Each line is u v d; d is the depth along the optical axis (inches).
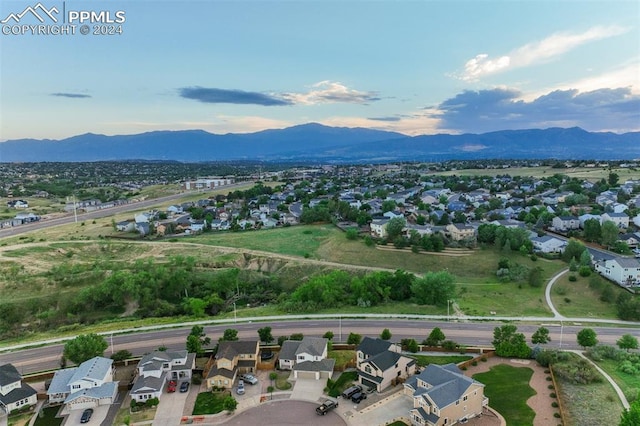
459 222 6929.1
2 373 2837.1
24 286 5334.6
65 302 5103.3
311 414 2596.0
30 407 2755.9
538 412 2539.4
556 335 3676.2
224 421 2554.1
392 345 3132.4
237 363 3137.3
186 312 4773.6
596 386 2812.5
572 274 5009.8
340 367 3127.5
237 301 5280.5
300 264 6043.3
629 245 5905.5
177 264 6013.8
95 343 3287.4
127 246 6973.4
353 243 6683.1
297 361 3125.0
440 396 2404.0
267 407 2682.1
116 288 5142.7
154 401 2704.2
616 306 4232.3
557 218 6973.4
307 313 4416.8
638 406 2113.7
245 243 7278.5
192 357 3169.3
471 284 5132.9
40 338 4062.5
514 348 3235.7
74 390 2807.6
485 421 2463.1
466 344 3523.6
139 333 4033.0
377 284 4756.4
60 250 6604.3
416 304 4569.4
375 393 2805.1
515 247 5797.2
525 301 4503.0
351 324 4047.7
